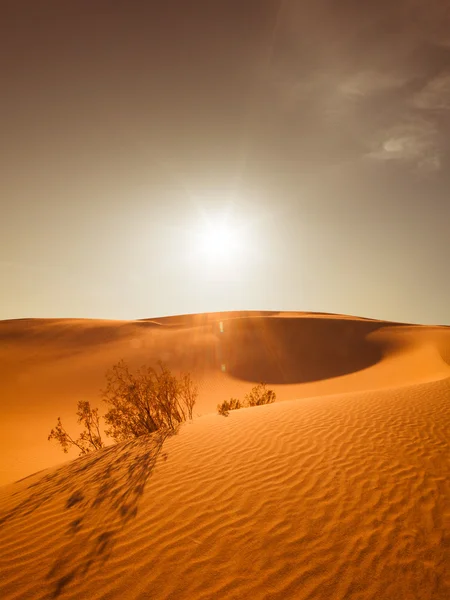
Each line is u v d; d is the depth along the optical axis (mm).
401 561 3811
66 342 39062
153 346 36875
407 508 4699
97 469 6637
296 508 4801
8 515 5242
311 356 34594
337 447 6664
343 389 24500
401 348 34312
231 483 5547
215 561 3928
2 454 14828
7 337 40344
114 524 4691
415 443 6676
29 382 27375
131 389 10922
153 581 3695
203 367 31500
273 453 6578
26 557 4191
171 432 8469
